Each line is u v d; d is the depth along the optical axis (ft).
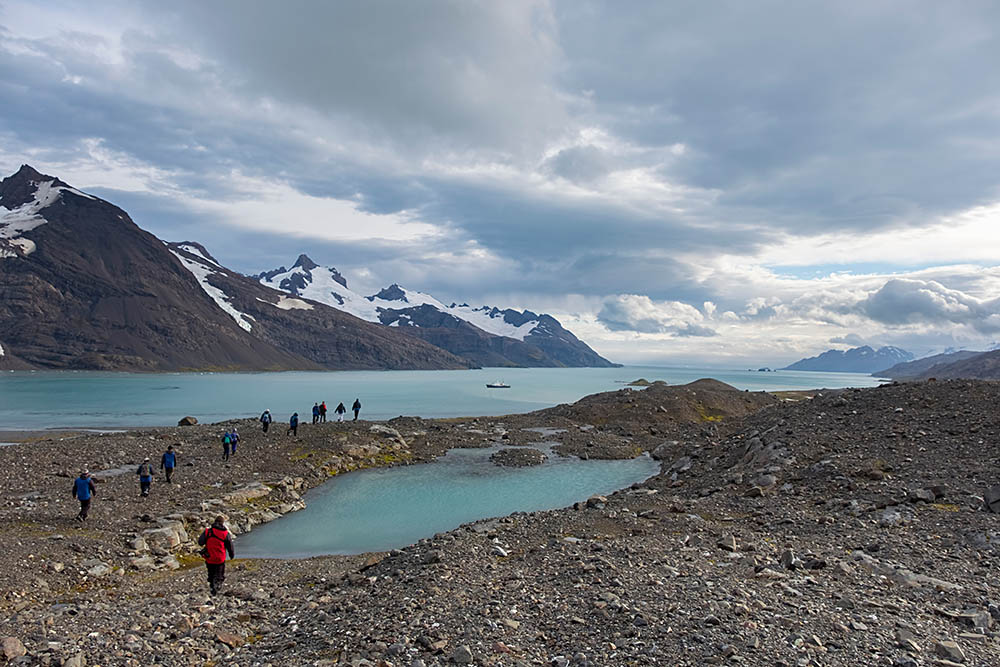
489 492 144.56
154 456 157.38
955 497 80.69
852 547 64.90
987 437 100.01
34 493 113.70
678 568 56.03
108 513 104.12
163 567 86.28
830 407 139.33
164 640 47.62
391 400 563.89
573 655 37.40
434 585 54.34
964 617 41.75
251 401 516.73
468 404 515.91
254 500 125.70
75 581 75.87
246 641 48.73
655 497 107.96
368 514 123.03
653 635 38.91
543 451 207.92
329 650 42.06
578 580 53.57
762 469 110.83
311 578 75.15
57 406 446.19
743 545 65.41
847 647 36.19
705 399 309.63
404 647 39.52
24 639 46.52
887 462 99.45
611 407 290.15
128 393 611.06
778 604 44.52
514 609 46.70
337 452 179.11
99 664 42.16
